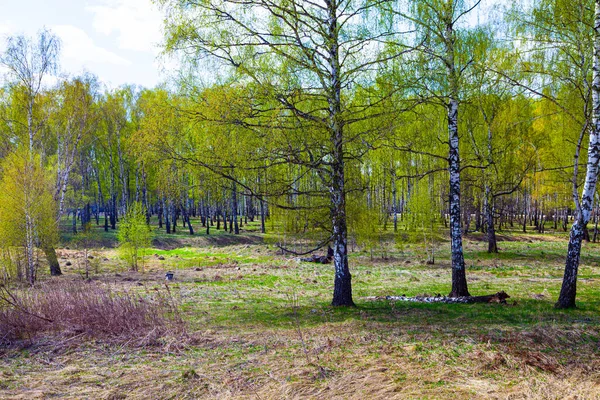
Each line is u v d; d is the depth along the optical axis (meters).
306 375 4.93
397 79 8.73
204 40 8.06
